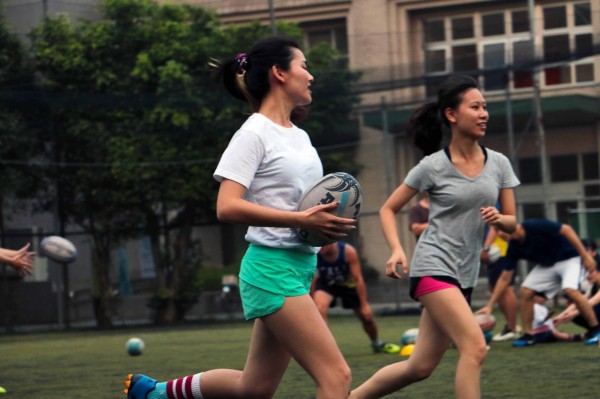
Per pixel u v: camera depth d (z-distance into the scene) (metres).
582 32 24.19
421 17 28.41
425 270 6.20
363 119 27.48
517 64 22.20
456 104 6.36
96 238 26.38
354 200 5.14
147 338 19.23
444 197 6.30
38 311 29.30
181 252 26.33
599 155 27.67
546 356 11.34
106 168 25.05
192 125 24.61
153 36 24.98
